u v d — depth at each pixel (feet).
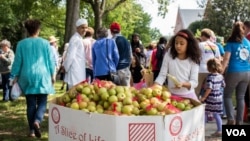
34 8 115.65
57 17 127.24
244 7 117.29
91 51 29.81
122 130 11.85
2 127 25.48
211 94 23.75
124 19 140.46
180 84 16.48
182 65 17.07
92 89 14.48
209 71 23.94
